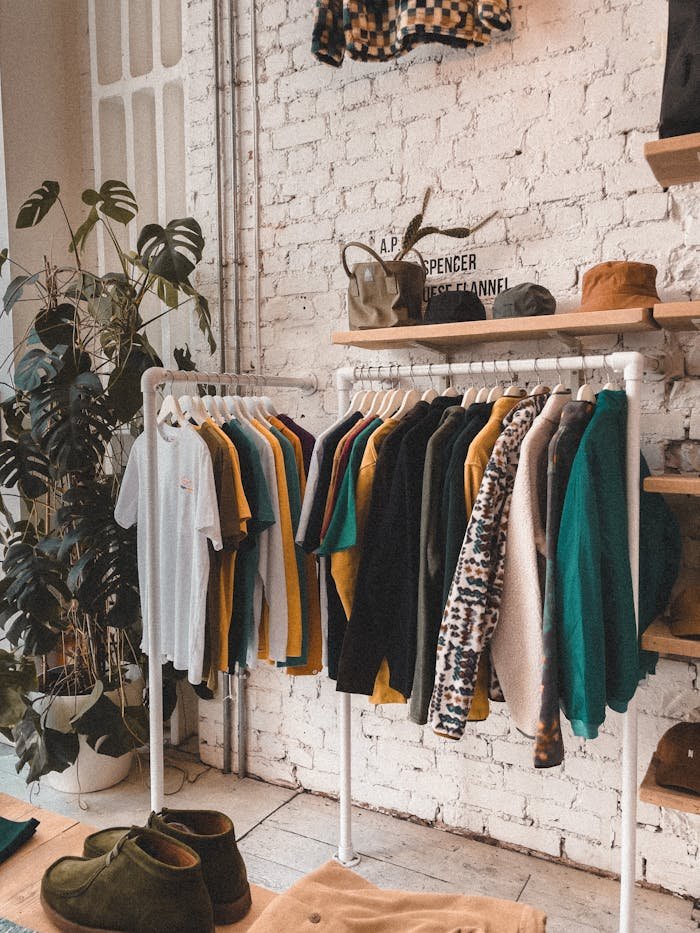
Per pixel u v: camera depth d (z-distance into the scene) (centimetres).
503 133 213
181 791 253
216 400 204
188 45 265
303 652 204
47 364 235
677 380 193
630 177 196
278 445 198
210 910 100
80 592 222
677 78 141
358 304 210
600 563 146
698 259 189
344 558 179
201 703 271
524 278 212
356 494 179
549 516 147
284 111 249
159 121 282
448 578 159
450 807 228
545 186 208
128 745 232
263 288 258
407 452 169
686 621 161
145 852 102
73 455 225
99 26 299
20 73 284
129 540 232
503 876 204
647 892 198
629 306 173
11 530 270
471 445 160
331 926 102
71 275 302
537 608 150
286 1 246
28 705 230
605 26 197
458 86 219
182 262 238
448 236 214
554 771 211
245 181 259
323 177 243
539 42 206
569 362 166
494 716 219
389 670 172
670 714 197
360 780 243
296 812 239
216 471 186
